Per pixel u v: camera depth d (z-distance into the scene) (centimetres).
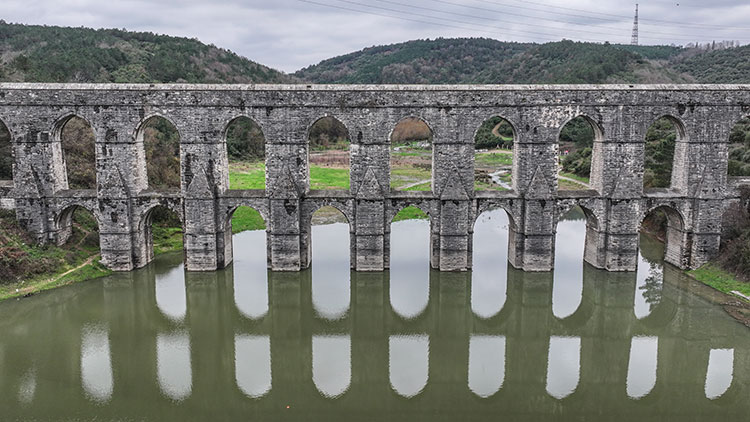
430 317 3703
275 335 3419
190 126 4072
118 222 4197
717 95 4000
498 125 15662
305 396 2675
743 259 3894
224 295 3978
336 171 9388
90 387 2678
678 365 3030
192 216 4162
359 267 4266
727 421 2438
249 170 9400
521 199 4188
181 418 2428
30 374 2791
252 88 4025
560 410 2539
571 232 6003
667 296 3888
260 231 5828
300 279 4219
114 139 4088
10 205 4241
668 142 5425
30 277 3906
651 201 4172
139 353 3100
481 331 3509
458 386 2798
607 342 3347
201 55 16550
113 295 3900
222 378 2844
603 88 3981
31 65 7994
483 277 4347
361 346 3291
